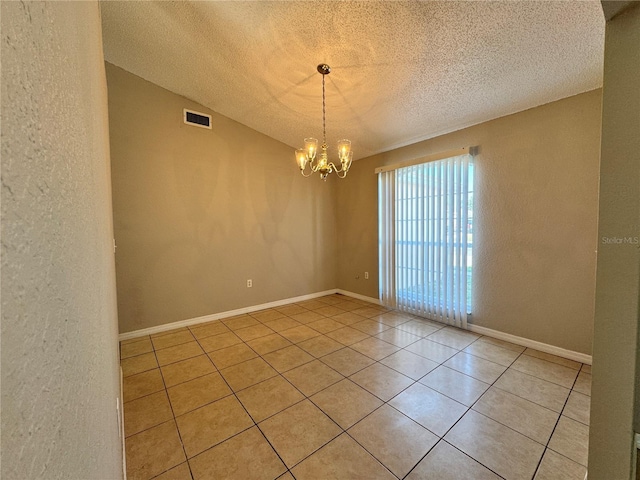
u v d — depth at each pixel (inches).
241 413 72.6
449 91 98.9
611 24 29.5
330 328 130.0
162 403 76.9
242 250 152.3
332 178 192.2
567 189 95.7
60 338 11.6
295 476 54.8
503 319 113.2
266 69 102.8
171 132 128.8
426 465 56.7
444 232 128.6
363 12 73.7
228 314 147.4
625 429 29.9
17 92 7.5
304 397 78.6
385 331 125.3
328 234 191.0
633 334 29.2
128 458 59.2
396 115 119.9
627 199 29.1
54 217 11.5
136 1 80.9
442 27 73.7
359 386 83.4
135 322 121.4
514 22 69.2
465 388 81.5
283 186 167.9
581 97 92.0
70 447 12.2
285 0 73.7
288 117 136.8
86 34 26.6
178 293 132.3
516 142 106.7
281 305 167.8
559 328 99.2
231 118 146.5
